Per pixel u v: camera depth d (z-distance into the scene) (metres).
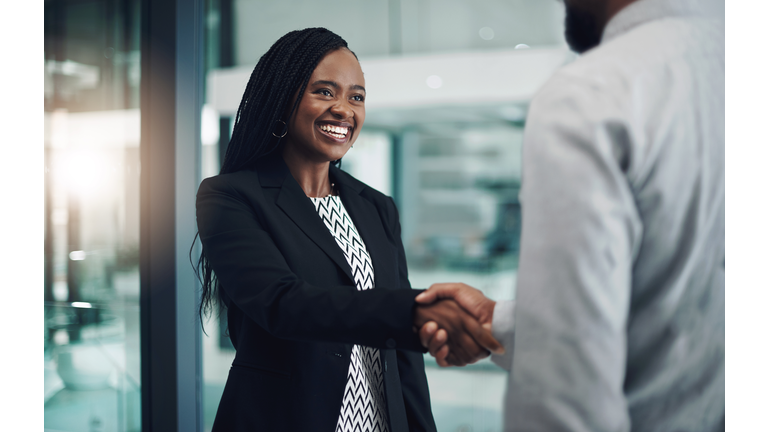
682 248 0.65
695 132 0.66
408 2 4.93
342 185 1.17
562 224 0.64
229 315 1.10
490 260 5.82
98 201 1.92
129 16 1.90
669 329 0.66
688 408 0.68
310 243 0.99
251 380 0.99
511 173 6.75
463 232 6.83
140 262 1.73
